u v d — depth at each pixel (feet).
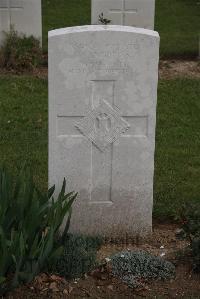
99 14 17.24
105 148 8.53
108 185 8.70
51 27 21.68
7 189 7.82
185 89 15.19
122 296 7.52
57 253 7.52
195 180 10.82
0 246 7.18
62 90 8.23
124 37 8.09
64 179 8.15
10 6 16.65
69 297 7.46
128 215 8.82
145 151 8.58
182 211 8.56
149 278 7.80
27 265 7.30
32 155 11.62
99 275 7.82
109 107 8.36
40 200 7.93
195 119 13.64
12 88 15.03
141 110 8.40
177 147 12.20
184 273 7.93
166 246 8.66
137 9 17.28
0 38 16.83
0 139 12.33
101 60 8.16
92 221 8.82
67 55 8.10
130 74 8.25
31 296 7.41
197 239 7.90
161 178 10.84
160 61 17.47
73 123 8.39
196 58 17.90
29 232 7.49
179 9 24.54
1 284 7.26
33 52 16.58
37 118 13.48
